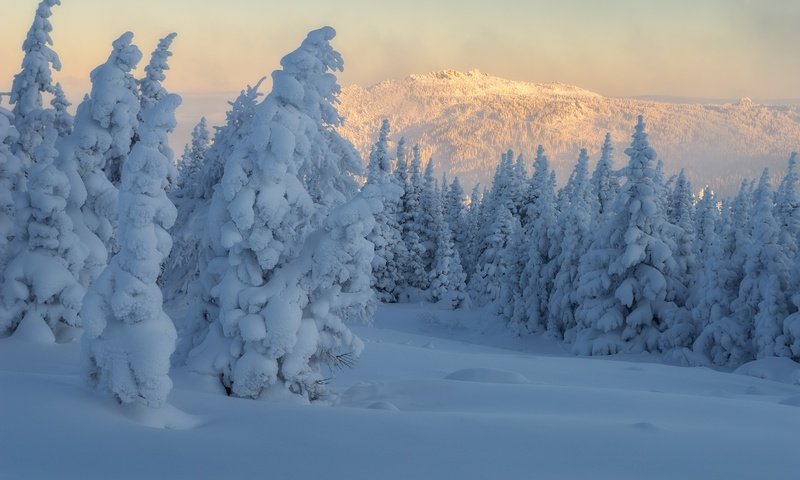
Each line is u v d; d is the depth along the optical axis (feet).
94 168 70.79
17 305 62.39
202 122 136.87
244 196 43.01
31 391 32.14
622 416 38.37
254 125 43.62
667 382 73.87
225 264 45.50
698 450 29.60
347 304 44.21
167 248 33.32
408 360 74.90
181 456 26.81
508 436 30.32
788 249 134.41
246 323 41.19
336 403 43.65
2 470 24.54
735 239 142.20
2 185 71.61
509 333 189.06
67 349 60.54
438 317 213.25
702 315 141.49
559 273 173.58
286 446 28.25
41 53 89.40
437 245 260.42
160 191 33.32
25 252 63.36
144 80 99.19
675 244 150.10
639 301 147.43
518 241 198.39
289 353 41.96
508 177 266.57
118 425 29.73
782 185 139.85
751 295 133.59
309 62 46.57
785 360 110.83
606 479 25.85
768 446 30.81
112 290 32.35
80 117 70.49
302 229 44.68
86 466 25.43
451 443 29.17
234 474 25.18
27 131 88.63
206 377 42.32
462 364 75.82
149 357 31.42
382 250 240.32
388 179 209.15
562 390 45.03
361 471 25.72
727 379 77.46
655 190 148.56
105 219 70.90
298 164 45.47
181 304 75.41
